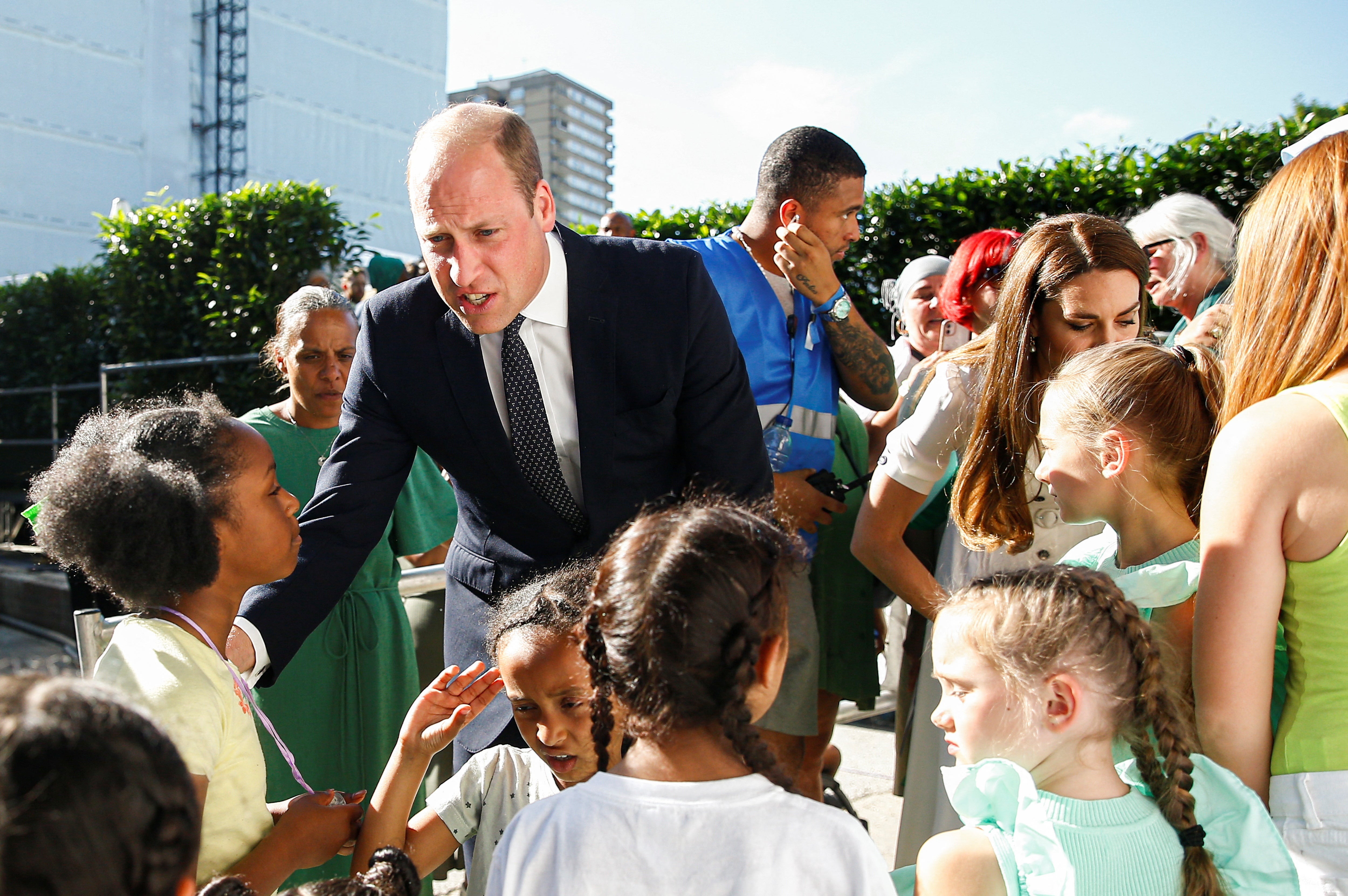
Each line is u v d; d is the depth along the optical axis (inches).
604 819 41.3
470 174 64.2
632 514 74.5
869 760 147.3
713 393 76.4
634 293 73.4
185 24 913.5
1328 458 46.9
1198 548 62.6
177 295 283.7
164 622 53.9
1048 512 80.4
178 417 56.9
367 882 50.0
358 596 96.3
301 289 106.3
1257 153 180.2
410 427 76.5
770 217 100.6
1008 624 51.1
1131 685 50.1
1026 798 49.3
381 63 1042.7
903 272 161.3
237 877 46.0
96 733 29.5
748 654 42.3
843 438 110.3
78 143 852.0
